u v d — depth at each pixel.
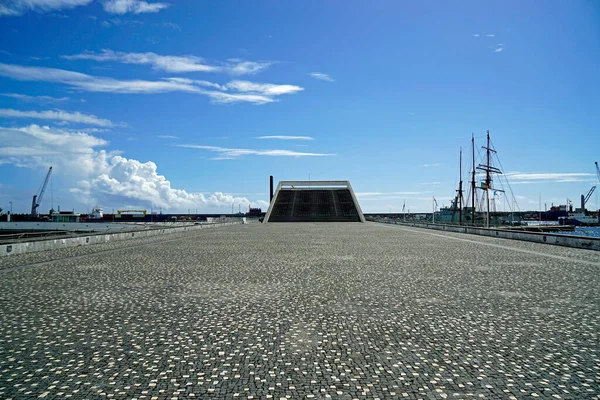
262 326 8.78
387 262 19.45
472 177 71.00
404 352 7.23
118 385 5.93
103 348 7.45
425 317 9.47
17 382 6.04
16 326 8.81
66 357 7.01
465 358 6.94
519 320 9.20
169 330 8.52
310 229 55.50
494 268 17.33
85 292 12.41
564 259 20.59
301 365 6.66
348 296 11.74
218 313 9.88
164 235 43.28
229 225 75.81
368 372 6.38
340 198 107.44
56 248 27.25
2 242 24.12
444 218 105.81
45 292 12.41
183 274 15.88
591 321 9.09
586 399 5.50
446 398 5.54
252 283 13.84
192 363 6.74
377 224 75.06
